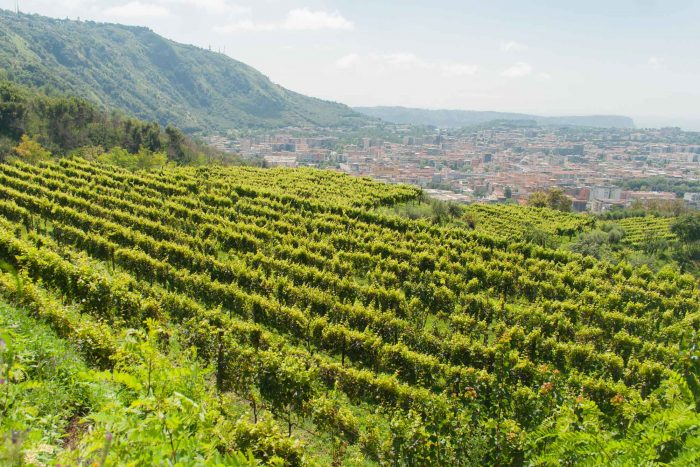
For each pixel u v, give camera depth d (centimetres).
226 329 2153
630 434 485
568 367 2391
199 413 554
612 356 2327
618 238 5453
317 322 2348
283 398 1653
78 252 3098
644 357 2506
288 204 4778
